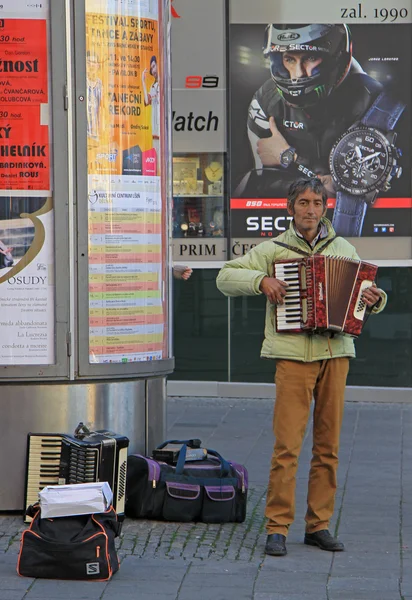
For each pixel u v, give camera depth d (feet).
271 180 61.62
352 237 61.62
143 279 37.40
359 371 62.03
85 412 36.40
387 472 44.70
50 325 36.11
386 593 28.84
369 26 60.70
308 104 61.05
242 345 62.49
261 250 33.14
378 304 32.53
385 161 61.05
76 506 29.66
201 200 61.98
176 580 29.63
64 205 35.88
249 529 35.19
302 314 31.76
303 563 31.58
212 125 61.62
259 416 57.57
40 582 29.27
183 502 35.37
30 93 35.70
